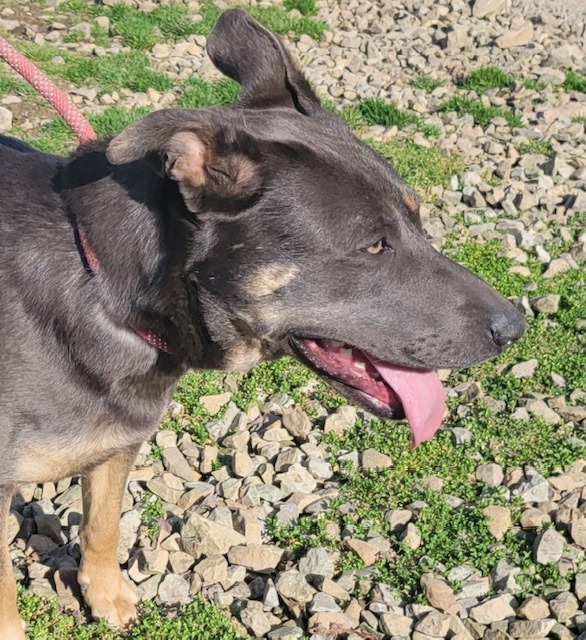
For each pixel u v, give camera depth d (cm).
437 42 204
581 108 173
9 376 62
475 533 83
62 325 62
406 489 88
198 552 80
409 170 147
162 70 175
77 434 64
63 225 63
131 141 55
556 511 85
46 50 171
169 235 61
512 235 130
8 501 66
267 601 76
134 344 63
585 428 95
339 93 176
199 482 88
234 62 70
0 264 63
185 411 97
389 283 65
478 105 171
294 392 100
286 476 88
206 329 63
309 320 64
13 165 67
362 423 96
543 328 111
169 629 74
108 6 195
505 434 95
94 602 75
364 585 78
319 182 62
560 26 214
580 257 126
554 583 78
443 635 74
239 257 61
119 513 73
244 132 61
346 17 214
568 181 146
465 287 66
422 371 68
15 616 69
